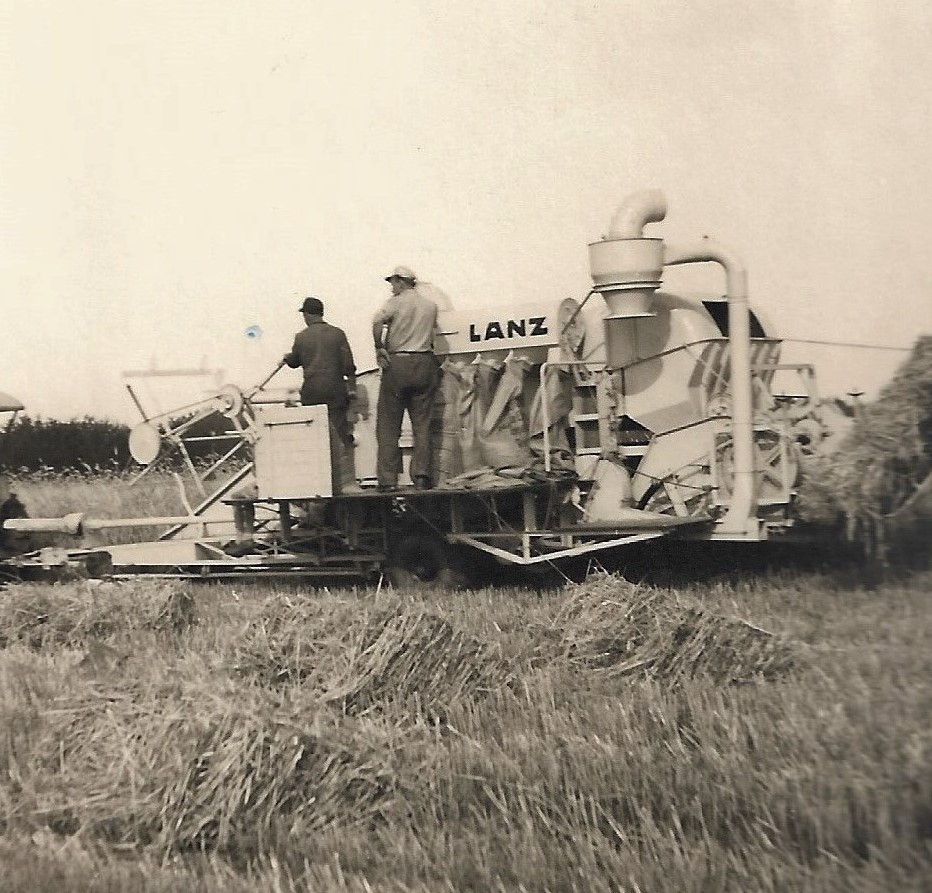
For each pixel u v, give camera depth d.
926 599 9.09
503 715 6.63
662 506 11.48
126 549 13.27
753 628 7.63
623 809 5.20
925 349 10.34
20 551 14.13
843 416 11.49
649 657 7.37
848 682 6.50
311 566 12.73
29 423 24.31
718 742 5.73
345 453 12.33
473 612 9.41
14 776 6.18
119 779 5.74
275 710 5.89
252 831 5.34
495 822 5.14
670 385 11.47
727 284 10.77
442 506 11.90
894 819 4.60
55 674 8.33
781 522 10.59
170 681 6.89
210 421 22.86
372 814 5.41
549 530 11.25
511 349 11.95
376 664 6.99
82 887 4.88
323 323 12.31
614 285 11.15
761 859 4.47
